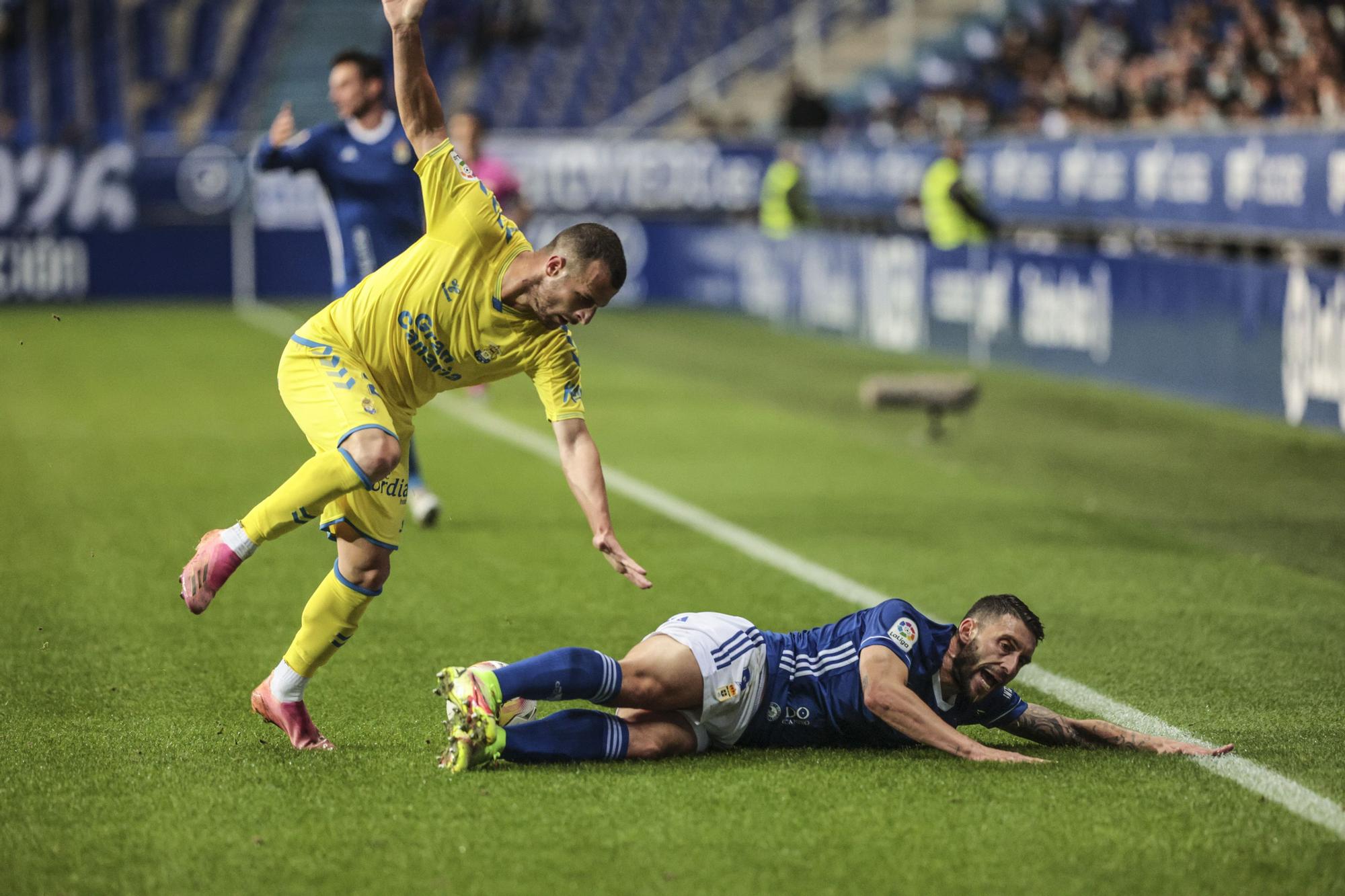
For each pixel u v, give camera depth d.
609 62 86.75
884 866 11.55
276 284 70.12
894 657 13.54
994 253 48.69
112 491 28.66
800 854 11.77
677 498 28.48
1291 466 31.89
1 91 84.31
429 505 25.52
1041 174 46.88
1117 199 43.19
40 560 23.06
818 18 86.88
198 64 88.44
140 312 64.56
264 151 24.34
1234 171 38.06
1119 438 35.56
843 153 60.84
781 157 64.69
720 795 12.97
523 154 69.56
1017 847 11.91
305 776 13.53
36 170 65.56
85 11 88.19
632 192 70.19
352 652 18.14
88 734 14.89
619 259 13.08
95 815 12.63
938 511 27.41
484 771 13.54
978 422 38.03
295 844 11.97
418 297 13.48
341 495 13.14
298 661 14.12
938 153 53.94
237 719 15.46
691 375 47.62
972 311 50.03
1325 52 45.72
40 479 29.81
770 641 14.06
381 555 13.88
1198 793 13.13
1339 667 17.77
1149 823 12.43
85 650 18.23
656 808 12.66
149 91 85.00
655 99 84.00
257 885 11.23
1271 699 16.45
